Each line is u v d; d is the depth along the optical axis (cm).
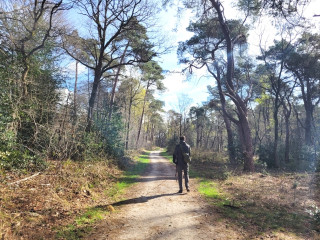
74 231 387
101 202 586
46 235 361
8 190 521
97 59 1728
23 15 968
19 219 396
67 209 490
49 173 705
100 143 1158
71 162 859
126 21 1480
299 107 3566
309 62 1930
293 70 2084
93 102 1425
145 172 1253
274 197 681
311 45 1864
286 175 1255
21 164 679
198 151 2144
